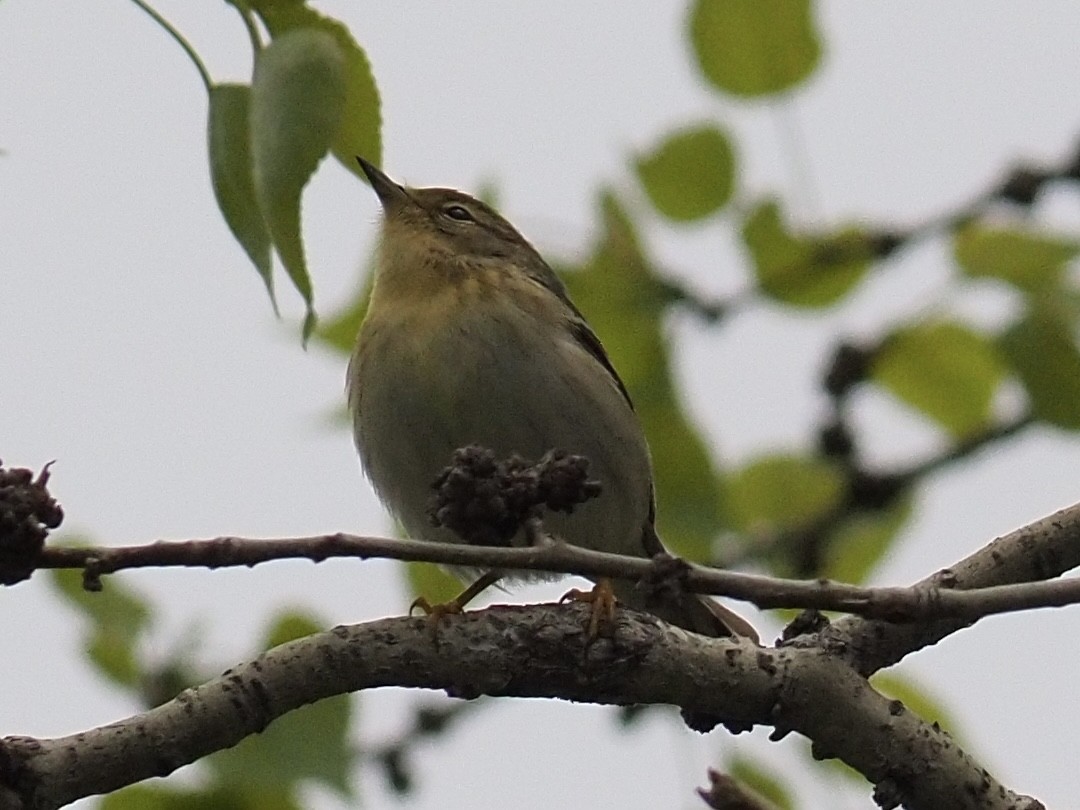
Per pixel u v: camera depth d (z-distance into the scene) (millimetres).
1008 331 11352
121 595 10305
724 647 8617
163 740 7855
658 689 8461
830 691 8602
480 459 7738
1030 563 8875
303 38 6758
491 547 7422
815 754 8773
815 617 9070
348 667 8148
